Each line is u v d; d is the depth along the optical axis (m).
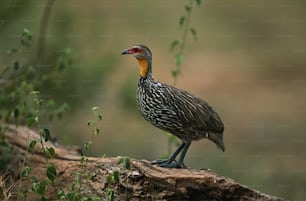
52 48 17.12
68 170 12.05
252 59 28.89
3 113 13.46
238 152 20.02
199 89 27.11
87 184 11.41
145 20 25.50
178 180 11.33
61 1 18.42
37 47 16.55
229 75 27.97
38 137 13.03
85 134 17.86
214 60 28.48
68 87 16.64
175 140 14.10
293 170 18.45
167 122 12.09
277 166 18.84
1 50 16.66
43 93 15.93
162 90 12.10
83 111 16.91
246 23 29.28
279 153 19.95
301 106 25.25
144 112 12.31
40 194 10.84
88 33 17.89
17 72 14.94
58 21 17.61
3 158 12.42
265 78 28.14
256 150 20.39
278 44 29.22
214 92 27.00
